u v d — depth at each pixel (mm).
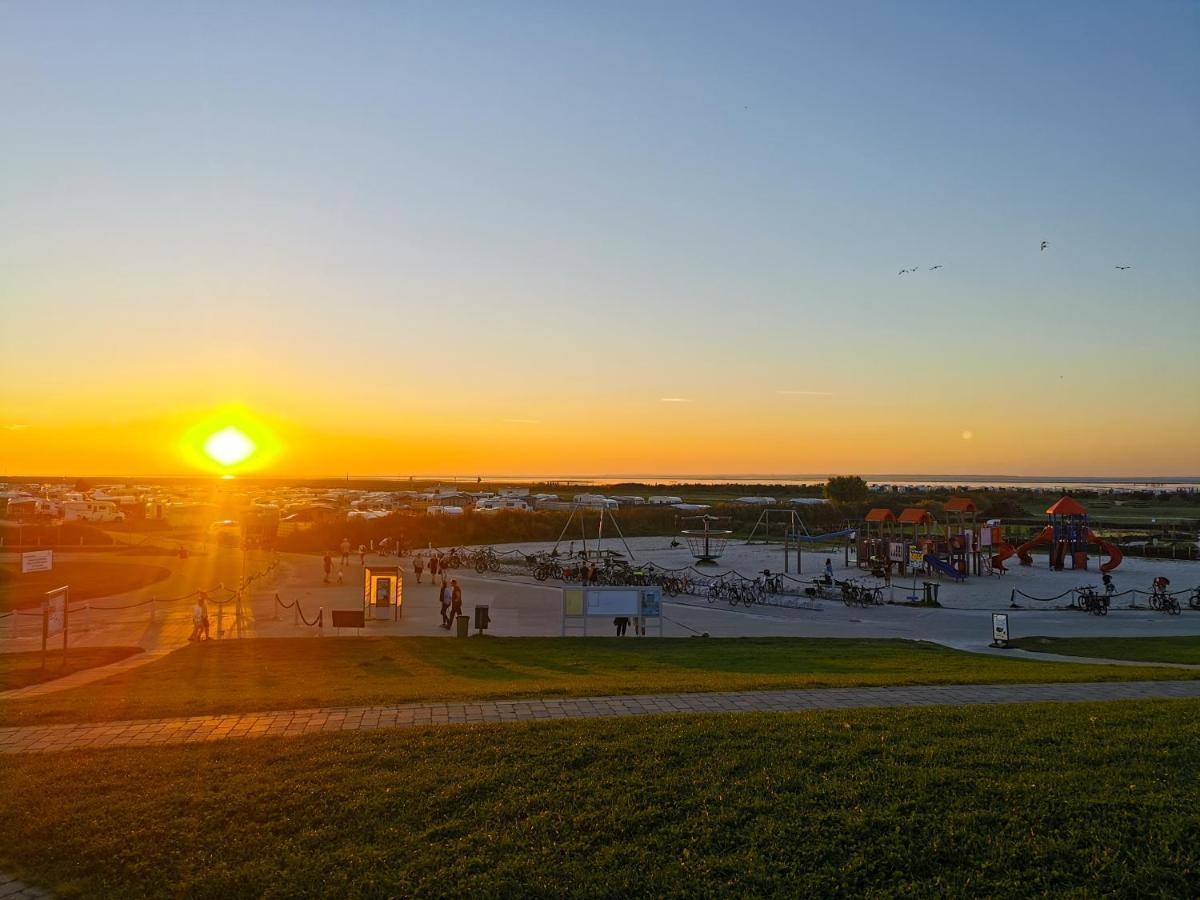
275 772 9250
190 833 7840
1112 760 9297
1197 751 9578
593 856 7258
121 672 19734
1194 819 7629
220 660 21891
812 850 7277
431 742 10219
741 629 30438
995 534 55312
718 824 7766
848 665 20609
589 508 92500
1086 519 54375
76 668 20125
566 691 14859
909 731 10602
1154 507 127000
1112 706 12570
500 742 10180
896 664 20797
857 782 8641
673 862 7148
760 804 8125
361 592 39000
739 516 94938
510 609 34656
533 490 175750
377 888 6816
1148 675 17406
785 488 198000
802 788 8539
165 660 21859
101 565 48188
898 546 50750
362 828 7836
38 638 26094
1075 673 17969
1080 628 31062
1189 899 6520
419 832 7750
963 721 11219
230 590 39094
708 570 54562
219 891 6895
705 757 9484
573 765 9297
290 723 12289
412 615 33031
